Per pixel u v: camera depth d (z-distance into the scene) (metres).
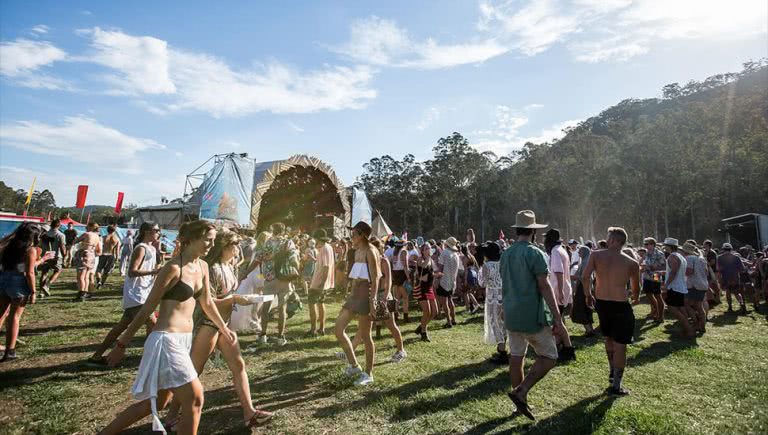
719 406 4.27
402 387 4.77
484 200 79.94
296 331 7.80
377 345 6.88
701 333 8.16
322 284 7.48
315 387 4.75
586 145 64.12
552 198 67.19
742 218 28.72
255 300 4.05
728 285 11.12
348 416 3.96
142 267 5.89
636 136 59.38
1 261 5.51
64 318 8.13
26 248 5.55
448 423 3.82
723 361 6.01
